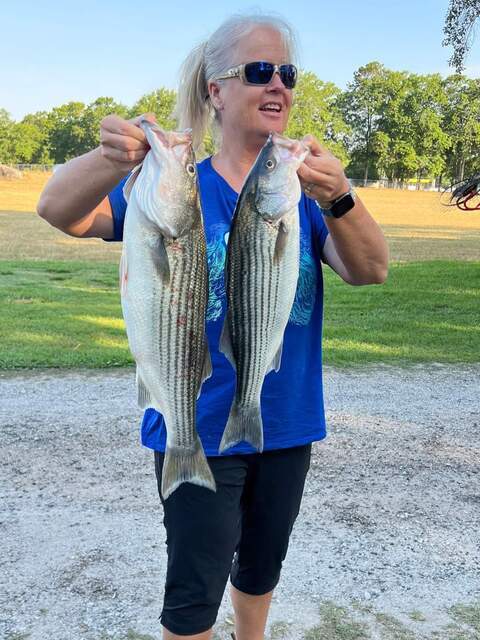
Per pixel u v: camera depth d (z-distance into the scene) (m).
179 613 2.30
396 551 3.97
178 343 2.12
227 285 2.20
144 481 4.87
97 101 129.62
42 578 3.59
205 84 2.53
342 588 3.58
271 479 2.41
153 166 1.98
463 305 12.89
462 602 3.48
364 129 117.75
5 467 5.05
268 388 2.35
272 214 2.11
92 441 5.65
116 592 3.48
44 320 10.56
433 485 4.95
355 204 2.16
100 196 2.15
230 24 2.29
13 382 7.39
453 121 108.62
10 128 126.50
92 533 4.09
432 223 42.50
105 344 9.16
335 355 9.02
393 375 8.17
